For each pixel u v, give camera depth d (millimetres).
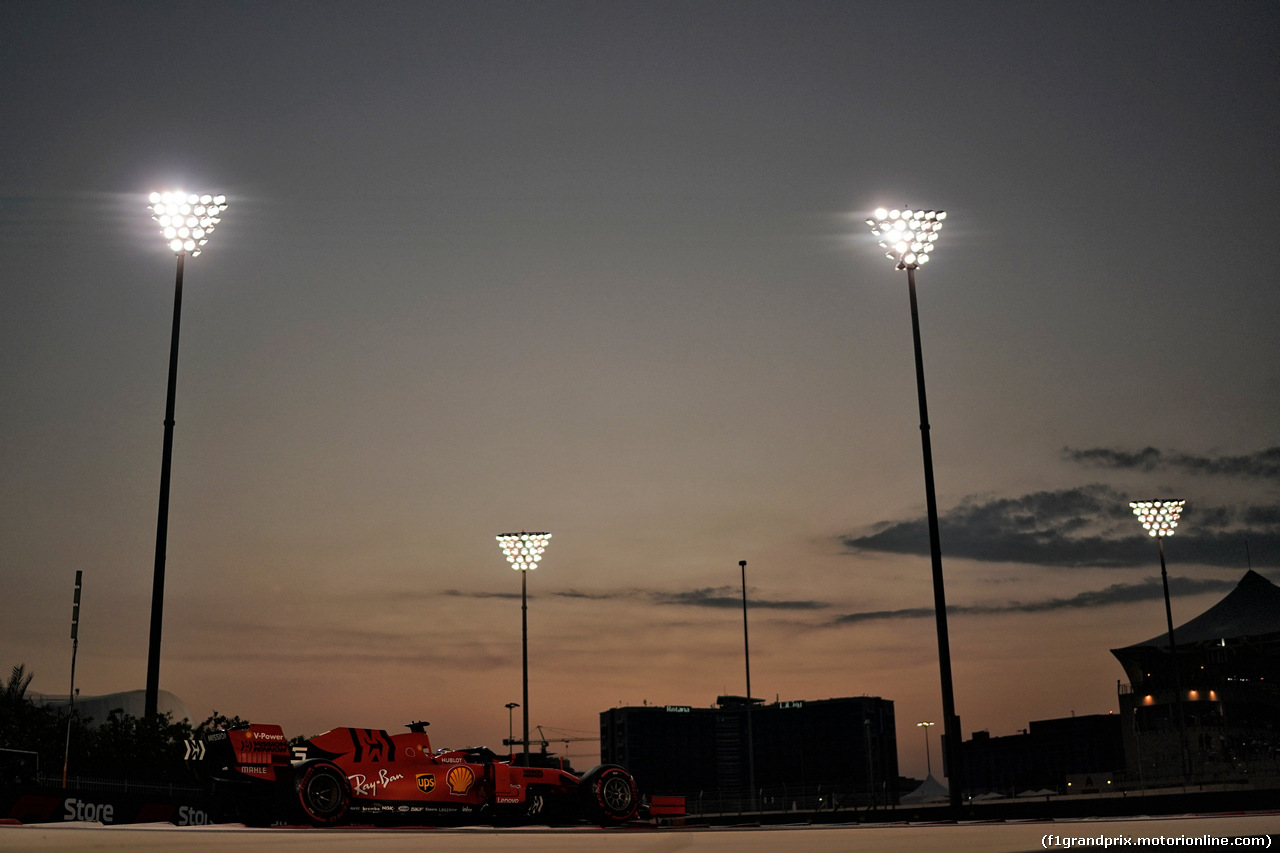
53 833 6848
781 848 6637
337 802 14445
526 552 50281
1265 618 80188
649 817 15992
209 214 36031
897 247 29656
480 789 15516
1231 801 45281
